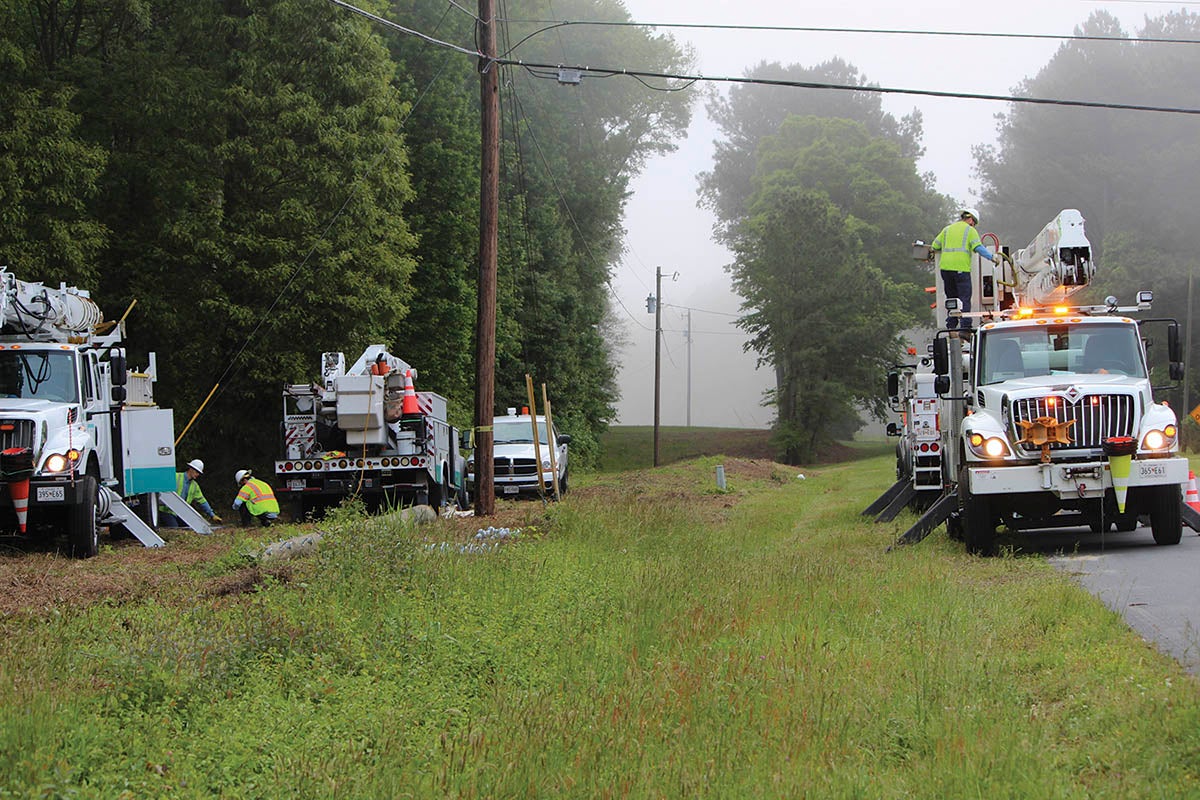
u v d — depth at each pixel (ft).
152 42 96.68
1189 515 49.11
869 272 234.58
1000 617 31.86
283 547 50.14
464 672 27.22
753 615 32.55
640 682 24.97
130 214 94.48
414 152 135.64
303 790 18.78
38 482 52.70
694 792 18.45
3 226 76.18
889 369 80.79
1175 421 48.49
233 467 102.89
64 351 57.62
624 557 47.75
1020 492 47.85
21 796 17.39
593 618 32.42
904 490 69.31
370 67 96.37
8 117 78.07
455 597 35.53
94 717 21.90
